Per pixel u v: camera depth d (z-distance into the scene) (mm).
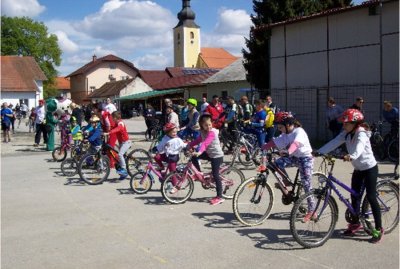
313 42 21000
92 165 10680
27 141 23359
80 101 82750
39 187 10438
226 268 5262
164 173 9055
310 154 6855
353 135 6055
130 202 8742
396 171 11289
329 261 5430
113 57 81188
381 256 5586
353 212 6207
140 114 57062
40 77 57906
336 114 16125
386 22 17781
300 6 27312
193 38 105875
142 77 68875
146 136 22734
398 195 6621
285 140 7020
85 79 80062
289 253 5723
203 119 8227
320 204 6027
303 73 21578
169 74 65812
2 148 19609
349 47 19406
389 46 17719
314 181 7602
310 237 6016
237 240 6273
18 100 54844
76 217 7668
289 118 6961
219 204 8430
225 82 40031
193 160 8688
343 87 19656
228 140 14711
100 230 6871
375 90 18359
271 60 23156
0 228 7066
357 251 5770
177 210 8031
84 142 12367
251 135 12617
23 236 6645
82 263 5523
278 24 22062
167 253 5805
